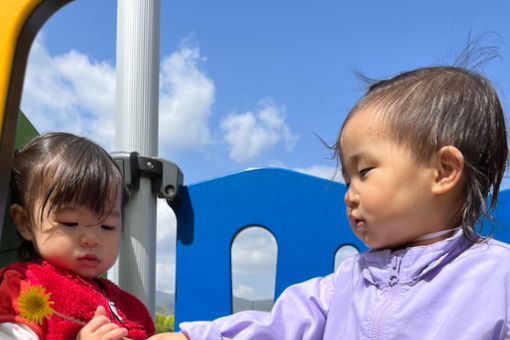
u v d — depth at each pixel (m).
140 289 1.16
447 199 0.80
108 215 0.93
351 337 0.84
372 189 0.80
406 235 0.82
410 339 0.77
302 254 1.30
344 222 1.33
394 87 0.85
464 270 0.78
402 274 0.81
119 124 1.23
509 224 1.18
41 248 0.90
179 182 1.28
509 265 0.77
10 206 0.96
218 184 1.33
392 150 0.80
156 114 1.26
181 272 1.29
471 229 0.80
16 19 0.68
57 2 0.71
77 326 0.86
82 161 0.92
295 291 0.96
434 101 0.81
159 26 1.30
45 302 0.74
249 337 0.90
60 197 0.88
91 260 0.92
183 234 1.31
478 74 0.87
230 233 1.30
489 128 0.82
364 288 0.86
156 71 1.27
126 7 1.27
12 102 0.68
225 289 1.28
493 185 0.85
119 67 1.25
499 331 0.73
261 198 1.32
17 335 0.79
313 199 1.33
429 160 0.79
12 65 0.68
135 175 1.18
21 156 0.94
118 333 0.78
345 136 0.85
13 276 0.84
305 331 0.92
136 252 1.17
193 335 0.90
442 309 0.77
